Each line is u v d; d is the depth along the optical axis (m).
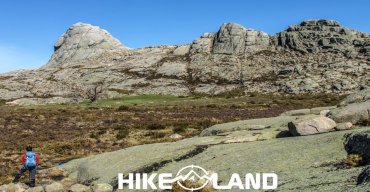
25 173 27.36
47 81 146.62
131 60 179.38
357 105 24.88
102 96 123.38
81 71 163.50
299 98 100.94
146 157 23.95
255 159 18.84
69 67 177.38
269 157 18.69
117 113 72.69
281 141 21.59
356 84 118.06
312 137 20.83
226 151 21.67
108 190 20.00
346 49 163.38
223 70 151.00
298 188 13.97
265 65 154.50
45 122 60.78
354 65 142.38
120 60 183.75
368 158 15.52
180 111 75.50
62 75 157.88
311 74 134.25
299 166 16.70
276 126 28.62
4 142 42.81
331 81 122.69
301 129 22.50
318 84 120.56
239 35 182.25
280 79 133.75
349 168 15.25
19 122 60.62
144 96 117.81
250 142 23.39
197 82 139.75
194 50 181.25
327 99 95.31
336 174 14.55
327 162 16.42
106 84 141.50
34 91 130.50
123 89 133.62
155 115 68.44
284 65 152.50
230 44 178.38
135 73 155.62
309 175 15.28
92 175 23.45
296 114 34.88
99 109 81.94
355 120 23.91
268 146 20.84
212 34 192.88
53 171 26.73
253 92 119.81
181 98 111.69
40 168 29.67
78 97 122.31
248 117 61.34
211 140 26.06
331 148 17.98
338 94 107.31
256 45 178.38
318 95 106.94
